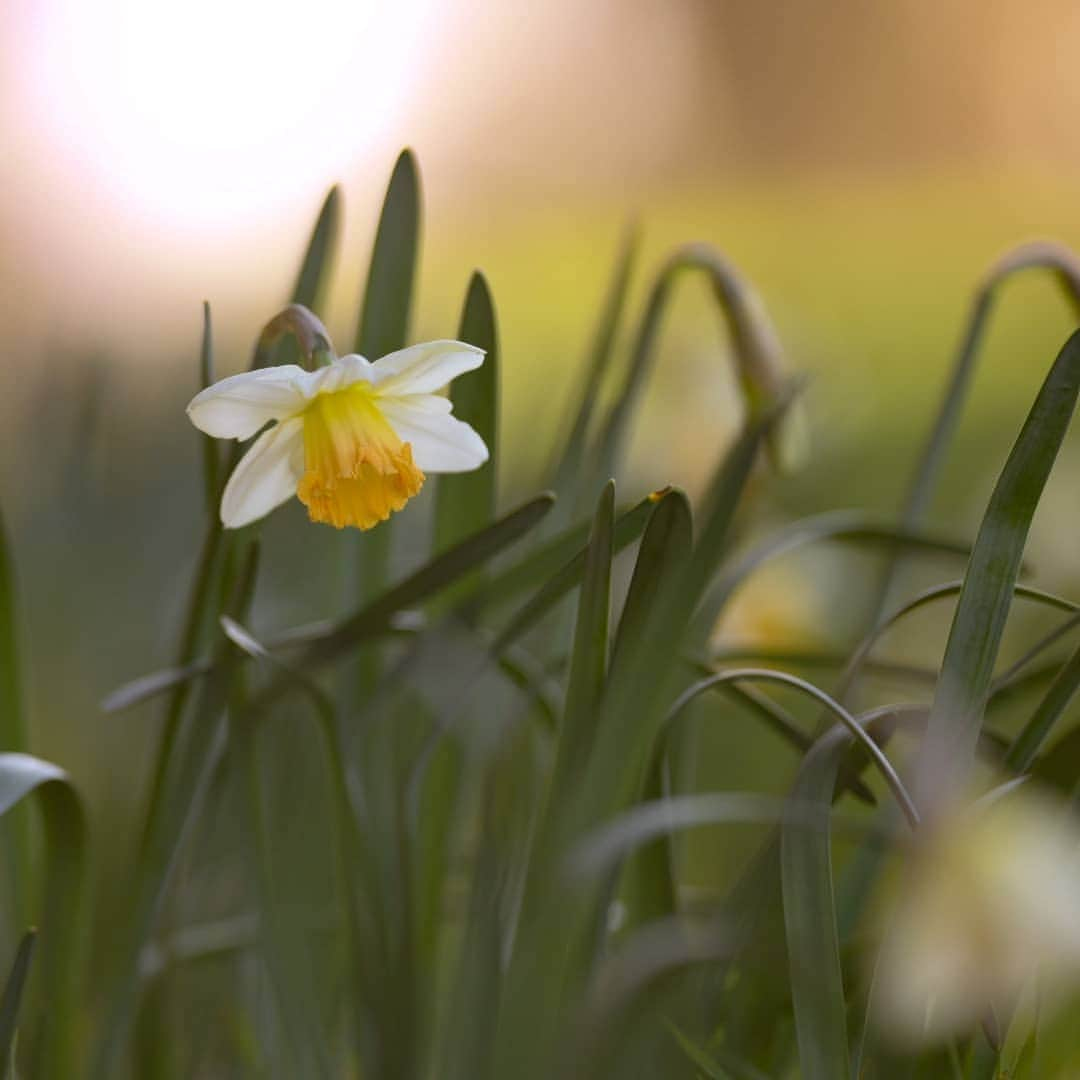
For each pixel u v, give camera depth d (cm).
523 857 135
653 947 123
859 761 124
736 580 134
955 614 121
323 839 137
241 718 129
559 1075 121
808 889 120
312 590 148
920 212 722
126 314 244
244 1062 138
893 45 866
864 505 271
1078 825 119
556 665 135
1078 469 170
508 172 839
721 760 178
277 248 487
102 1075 130
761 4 880
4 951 139
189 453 175
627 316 372
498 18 842
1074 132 811
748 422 137
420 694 135
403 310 134
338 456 124
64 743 152
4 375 192
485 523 132
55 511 156
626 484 199
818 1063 119
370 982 129
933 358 429
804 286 536
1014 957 115
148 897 130
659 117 894
